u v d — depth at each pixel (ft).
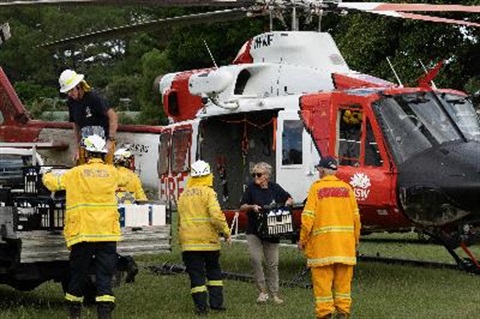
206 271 37.45
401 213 43.70
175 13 126.93
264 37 53.67
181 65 130.62
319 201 32.17
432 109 45.73
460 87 92.79
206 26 123.54
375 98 44.96
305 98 47.37
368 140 44.57
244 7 51.01
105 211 32.22
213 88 48.52
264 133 51.78
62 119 187.93
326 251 31.94
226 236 36.86
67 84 37.29
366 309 37.52
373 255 59.52
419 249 65.21
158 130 75.00
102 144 32.81
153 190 75.77
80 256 32.17
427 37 88.07
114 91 244.42
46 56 318.86
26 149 47.32
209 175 37.24
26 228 33.12
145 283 46.65
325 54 52.01
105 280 32.32
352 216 32.35
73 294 32.45
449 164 42.93
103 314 32.19
